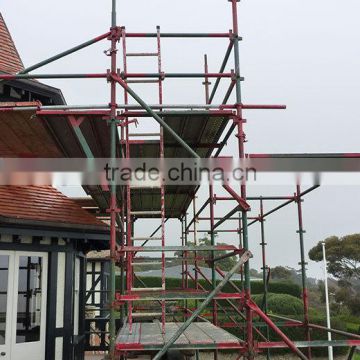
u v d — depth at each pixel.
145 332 5.27
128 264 5.34
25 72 5.20
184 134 5.98
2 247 7.42
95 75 4.93
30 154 7.71
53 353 7.79
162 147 5.37
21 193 8.14
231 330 13.29
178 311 10.55
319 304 31.34
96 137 5.53
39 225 7.67
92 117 4.84
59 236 8.03
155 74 5.18
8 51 9.39
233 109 4.91
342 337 15.62
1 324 7.31
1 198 7.71
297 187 7.39
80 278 9.70
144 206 10.12
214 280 7.09
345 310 28.98
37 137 6.79
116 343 4.30
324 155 4.89
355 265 30.97
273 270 33.47
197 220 8.83
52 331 7.85
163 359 6.26
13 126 6.21
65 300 8.21
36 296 7.86
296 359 14.55
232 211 5.24
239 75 4.95
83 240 8.84
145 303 11.62
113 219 4.47
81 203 9.66
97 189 7.45
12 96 9.06
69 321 8.20
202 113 4.87
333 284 34.12
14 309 7.44
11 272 7.49
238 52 5.02
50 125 5.16
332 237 31.56
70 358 8.09
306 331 7.29
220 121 5.47
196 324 6.29
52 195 8.64
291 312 18.11
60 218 8.02
